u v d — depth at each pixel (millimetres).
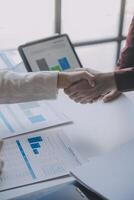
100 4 2709
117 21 2830
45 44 1243
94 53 2775
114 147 846
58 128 934
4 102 1003
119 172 729
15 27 2383
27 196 685
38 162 784
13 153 809
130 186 691
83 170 739
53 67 1223
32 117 989
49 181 727
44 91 991
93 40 2734
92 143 868
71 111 1038
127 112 1044
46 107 1056
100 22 2770
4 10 2328
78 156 811
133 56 1381
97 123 969
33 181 724
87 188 692
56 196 685
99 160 774
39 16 2457
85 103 1101
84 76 1058
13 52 1376
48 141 867
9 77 981
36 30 2441
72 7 2570
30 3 2400
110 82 1115
